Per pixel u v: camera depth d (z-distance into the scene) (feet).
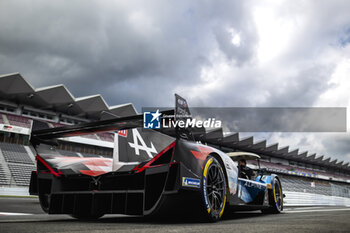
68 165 7.84
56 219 8.25
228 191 8.24
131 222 7.09
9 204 22.24
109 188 7.18
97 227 5.55
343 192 56.24
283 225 6.23
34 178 8.17
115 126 7.36
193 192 6.61
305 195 43.86
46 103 98.22
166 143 8.25
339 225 6.29
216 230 5.13
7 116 87.40
